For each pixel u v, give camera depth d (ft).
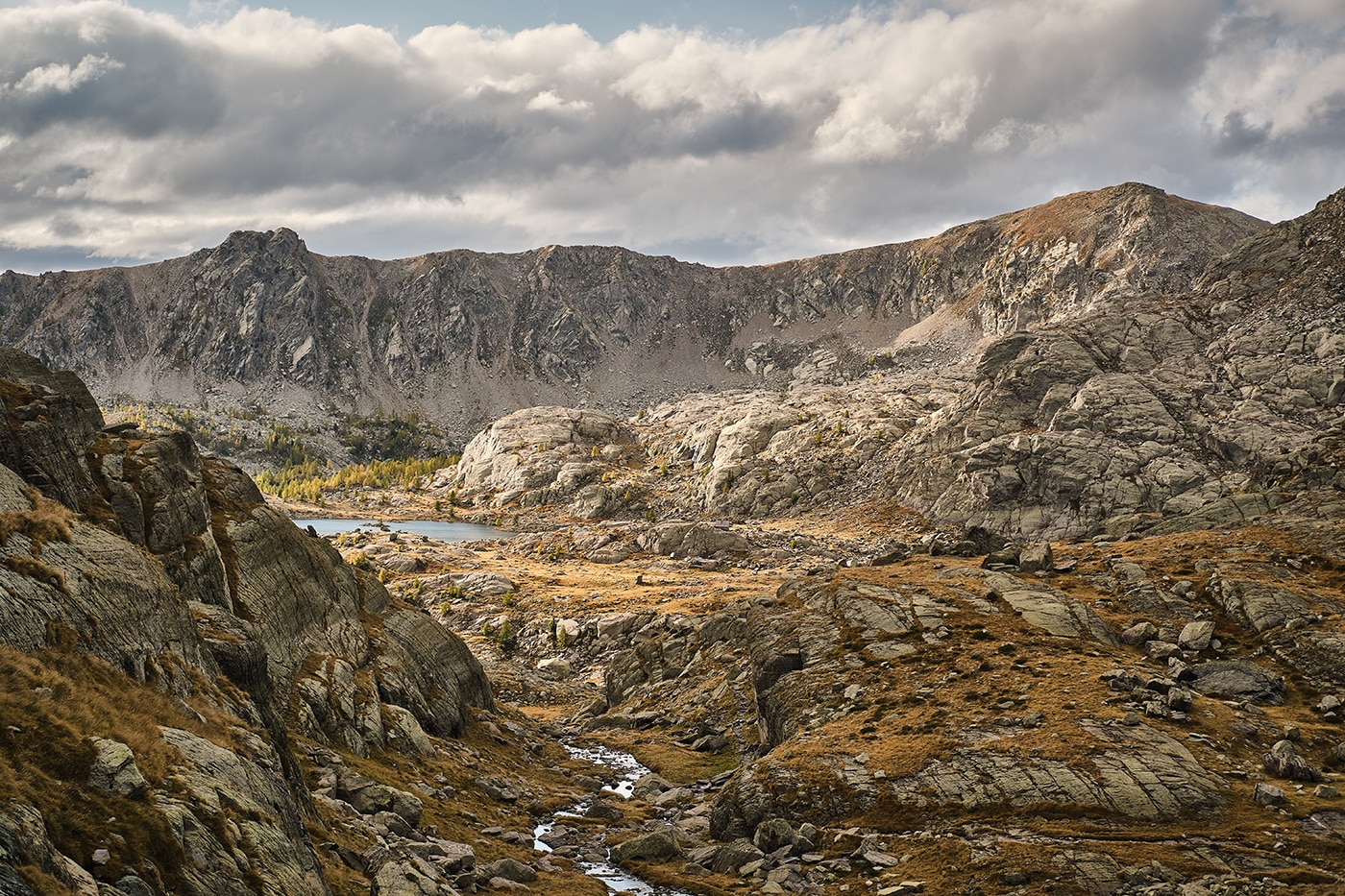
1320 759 213.05
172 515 198.29
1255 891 159.63
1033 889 169.58
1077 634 288.51
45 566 127.44
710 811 243.40
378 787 185.57
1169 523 402.93
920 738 233.35
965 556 401.90
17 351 203.10
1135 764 207.21
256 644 177.78
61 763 96.78
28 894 76.74
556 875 188.55
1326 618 275.59
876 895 177.06
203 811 106.22
